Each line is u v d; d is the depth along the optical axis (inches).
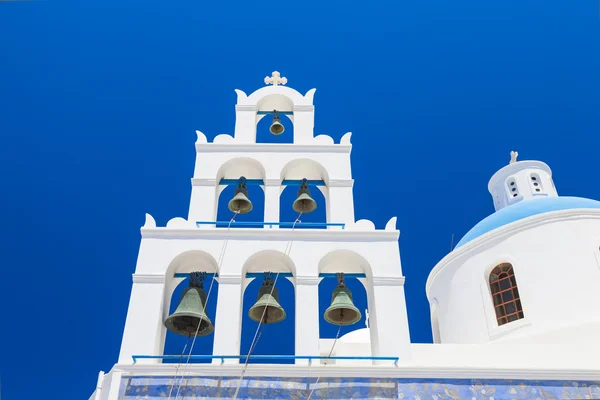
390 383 422.6
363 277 501.4
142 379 417.7
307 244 488.4
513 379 433.1
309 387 418.3
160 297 457.7
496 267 761.0
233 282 467.5
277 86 622.2
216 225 504.7
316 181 561.9
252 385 417.7
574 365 560.4
